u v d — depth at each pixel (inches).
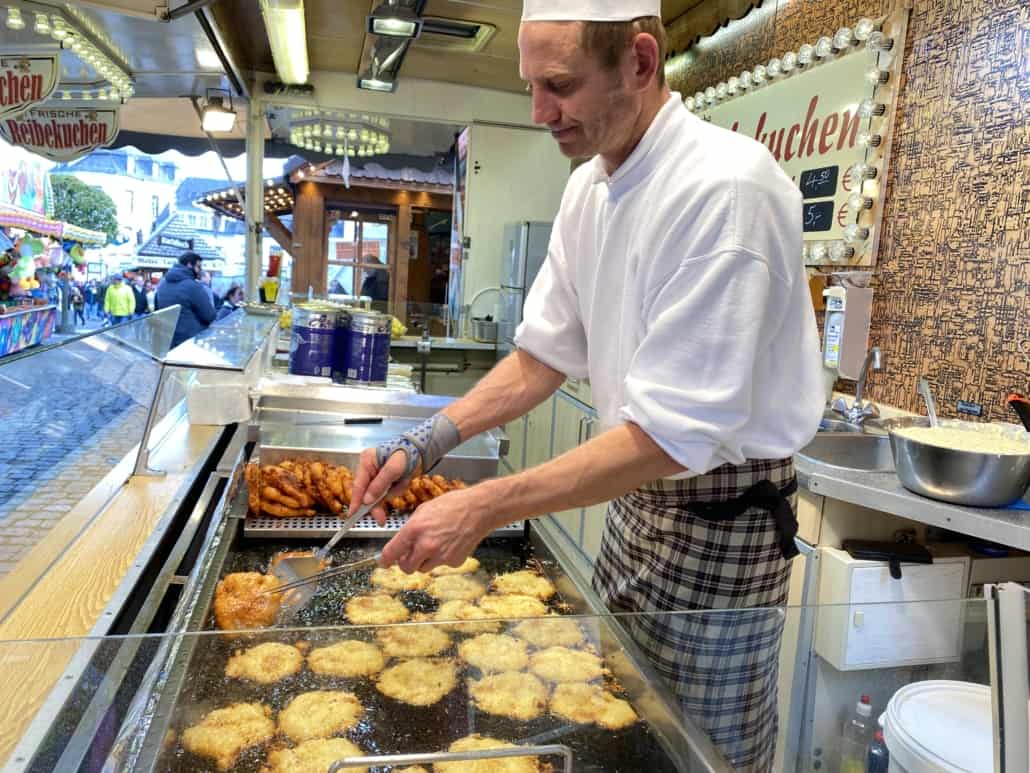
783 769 33.1
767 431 41.5
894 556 67.6
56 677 29.0
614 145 39.9
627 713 34.0
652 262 38.5
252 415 76.9
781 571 46.8
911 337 91.7
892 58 93.0
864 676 35.2
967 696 33.1
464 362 193.5
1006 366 78.6
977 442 63.1
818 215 106.7
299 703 34.0
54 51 128.8
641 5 35.9
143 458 63.1
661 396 35.1
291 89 193.3
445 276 223.8
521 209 212.4
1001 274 79.2
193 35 137.9
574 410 138.3
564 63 35.8
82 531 50.9
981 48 81.6
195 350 69.4
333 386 89.4
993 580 70.1
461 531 34.7
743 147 37.7
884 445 83.7
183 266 164.2
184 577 46.7
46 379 52.8
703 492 44.7
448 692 35.7
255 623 43.7
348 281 217.9
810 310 41.6
